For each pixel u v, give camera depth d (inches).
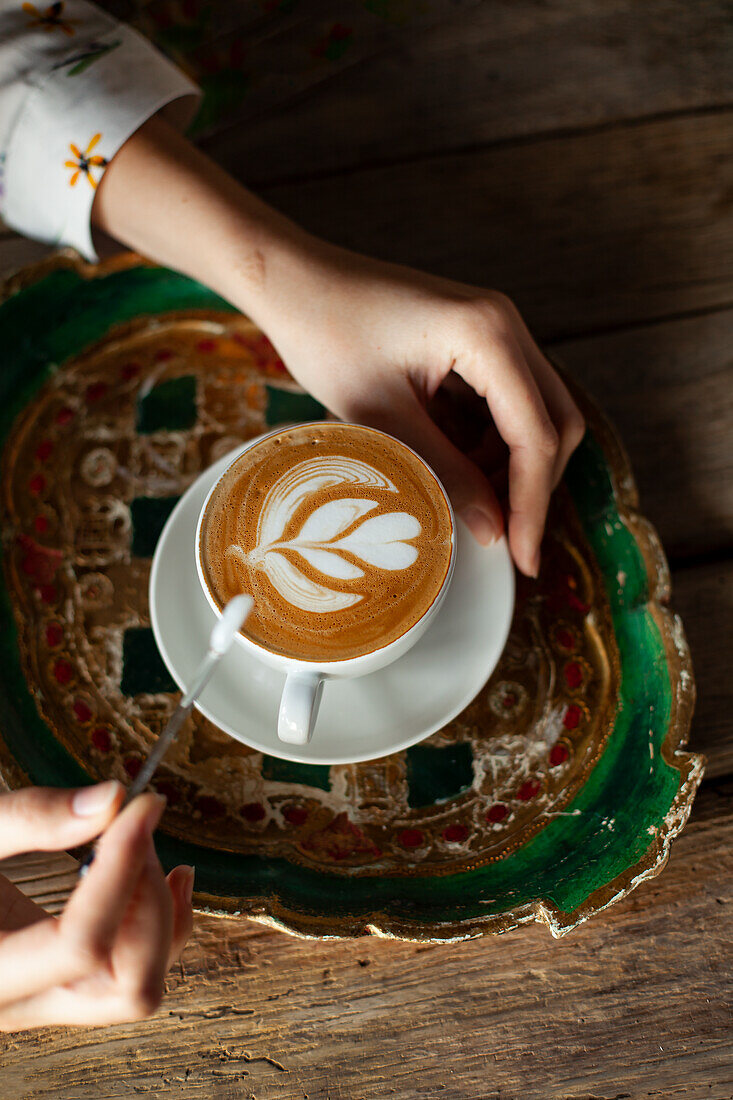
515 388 21.3
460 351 21.7
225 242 22.9
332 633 19.9
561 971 20.8
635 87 28.0
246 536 20.6
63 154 23.2
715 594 23.5
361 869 20.4
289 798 21.0
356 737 20.6
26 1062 20.4
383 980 20.8
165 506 22.9
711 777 22.2
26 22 23.9
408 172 27.1
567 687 21.7
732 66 28.3
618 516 22.5
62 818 17.5
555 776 21.1
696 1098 20.2
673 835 20.1
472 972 20.8
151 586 21.3
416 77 28.2
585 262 26.2
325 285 22.4
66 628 22.0
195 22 28.8
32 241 25.9
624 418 24.9
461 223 26.6
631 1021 20.5
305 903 19.8
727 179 27.0
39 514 22.7
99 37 23.9
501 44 28.5
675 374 25.2
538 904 19.7
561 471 22.2
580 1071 20.3
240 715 20.7
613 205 26.8
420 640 21.3
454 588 21.6
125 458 23.2
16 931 17.3
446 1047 20.4
